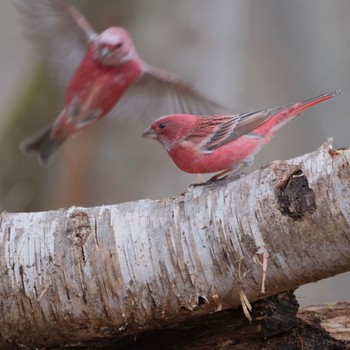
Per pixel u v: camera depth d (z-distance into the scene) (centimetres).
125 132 1817
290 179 948
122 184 1809
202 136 1097
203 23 1847
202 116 1116
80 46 1182
